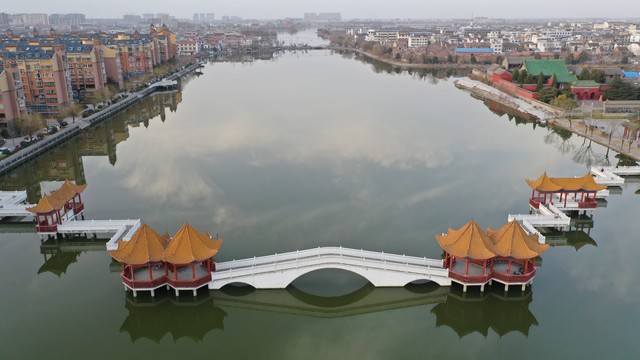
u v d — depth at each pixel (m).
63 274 69.88
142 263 58.78
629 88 170.12
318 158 118.56
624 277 67.38
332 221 83.94
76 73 185.12
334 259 62.72
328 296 63.91
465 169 110.62
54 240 78.56
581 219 86.19
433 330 58.31
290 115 165.38
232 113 170.25
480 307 62.50
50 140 130.88
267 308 62.94
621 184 104.00
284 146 128.62
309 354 53.84
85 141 138.75
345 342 55.91
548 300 62.16
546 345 54.75
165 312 62.03
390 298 63.88
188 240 59.81
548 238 80.12
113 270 70.81
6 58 151.50
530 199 87.00
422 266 63.94
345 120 157.25
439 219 84.50
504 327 59.62
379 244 75.75
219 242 63.16
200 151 125.88
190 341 57.78
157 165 115.75
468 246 60.06
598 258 72.88
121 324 58.75
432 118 161.25
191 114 170.12
